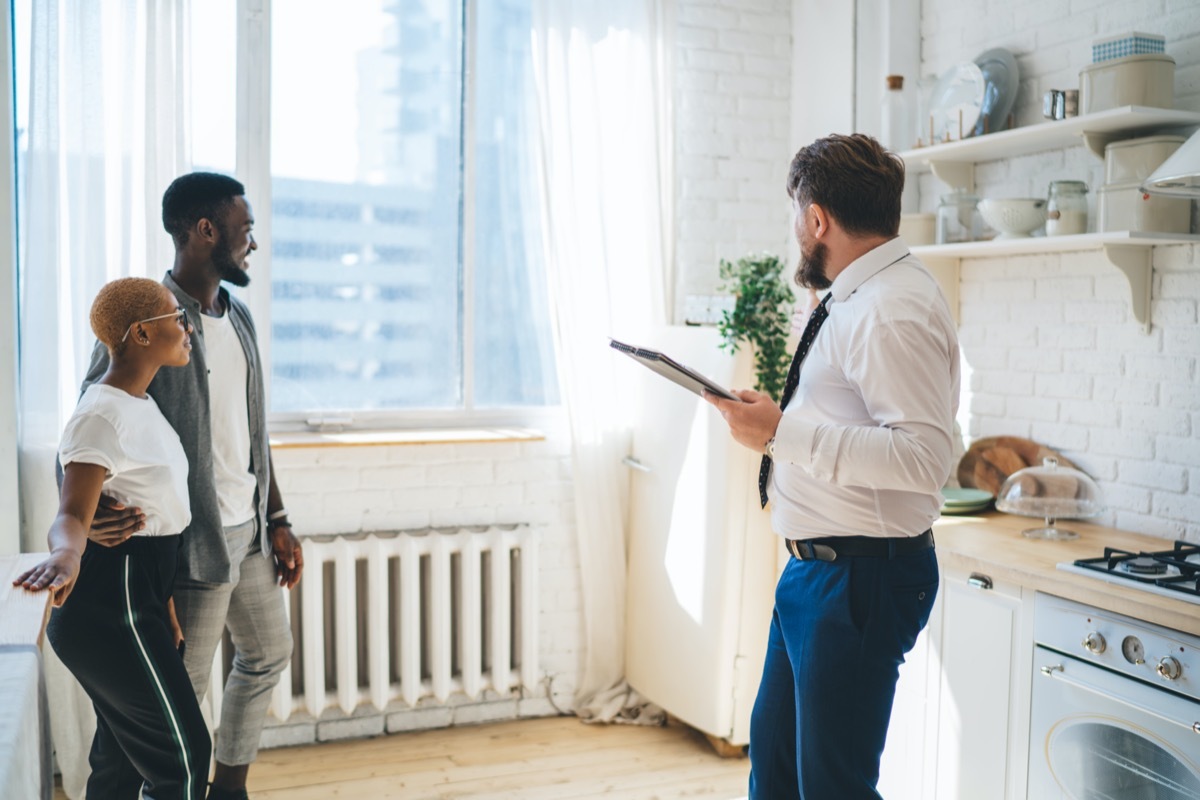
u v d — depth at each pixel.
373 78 3.44
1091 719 2.24
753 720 2.17
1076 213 2.77
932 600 1.95
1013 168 3.17
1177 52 2.70
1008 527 2.89
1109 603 2.18
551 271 3.55
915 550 1.90
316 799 3.05
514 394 3.69
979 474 3.24
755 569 3.29
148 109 2.99
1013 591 2.44
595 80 3.55
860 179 1.89
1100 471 2.93
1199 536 2.66
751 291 3.17
